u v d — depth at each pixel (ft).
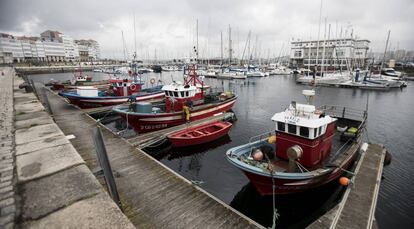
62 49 454.81
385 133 58.34
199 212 20.51
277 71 252.62
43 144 24.68
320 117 29.07
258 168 25.99
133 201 21.89
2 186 16.34
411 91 131.54
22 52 382.83
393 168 38.70
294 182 25.31
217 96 72.54
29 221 12.72
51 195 15.11
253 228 18.66
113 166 29.09
